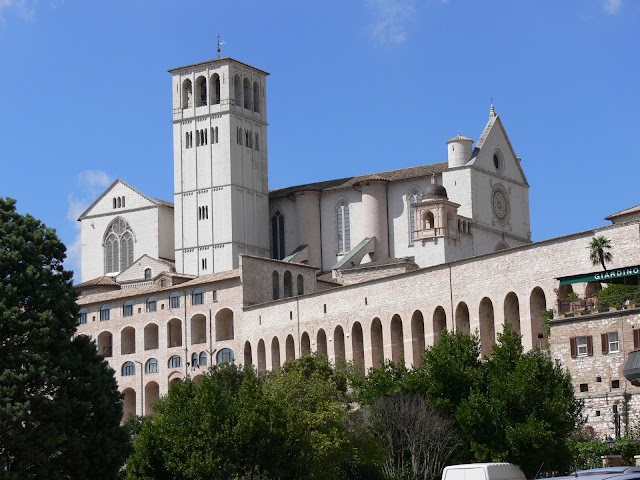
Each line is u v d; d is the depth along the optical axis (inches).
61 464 4527.6
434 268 6156.5
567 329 4884.4
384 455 4800.7
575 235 5428.2
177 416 4650.6
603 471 2628.0
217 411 4606.3
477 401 4446.4
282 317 7180.1
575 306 4995.1
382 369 5226.4
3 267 4697.3
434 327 6151.6
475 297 5910.4
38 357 4549.7
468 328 6018.7
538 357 4566.9
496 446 4377.5
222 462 4532.5
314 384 5315.0
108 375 4766.2
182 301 7854.3
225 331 7706.7
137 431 6151.6
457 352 4827.8
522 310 5639.8
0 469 4355.3
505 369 4638.3
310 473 4618.6
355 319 6648.6
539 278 5565.9
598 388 4763.8
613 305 4813.0
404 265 7805.1
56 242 4874.5
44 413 4530.0
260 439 4552.2
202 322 7800.2
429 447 4694.9
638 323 4685.0
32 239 4825.3
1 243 4763.8
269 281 7701.8
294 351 7101.4
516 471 3016.7
